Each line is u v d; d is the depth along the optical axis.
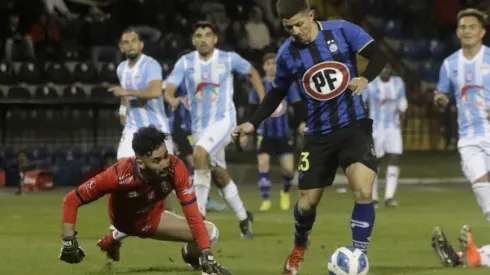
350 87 19.23
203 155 30.44
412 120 77.56
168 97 31.16
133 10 75.12
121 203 20.00
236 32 74.31
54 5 73.94
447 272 22.50
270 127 43.97
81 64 69.06
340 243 29.73
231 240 30.75
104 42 73.12
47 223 37.22
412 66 82.56
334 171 20.61
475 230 34.19
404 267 23.86
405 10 86.38
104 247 22.67
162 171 18.58
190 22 75.25
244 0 81.50
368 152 20.02
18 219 39.00
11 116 66.69
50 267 23.77
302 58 20.20
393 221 37.91
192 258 22.28
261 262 25.08
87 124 67.94
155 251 27.22
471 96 24.56
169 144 31.03
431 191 57.00
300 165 20.73
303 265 24.33
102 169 59.97
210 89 30.98
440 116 77.44
